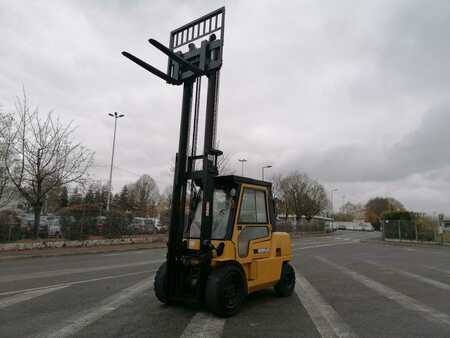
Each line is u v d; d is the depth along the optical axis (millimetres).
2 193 20500
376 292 8984
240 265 6707
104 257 17281
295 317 6410
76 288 8789
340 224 109250
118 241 24812
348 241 39719
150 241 27172
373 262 16688
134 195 76438
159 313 6473
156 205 76812
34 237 20484
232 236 6652
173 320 6043
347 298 8195
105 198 51938
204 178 6738
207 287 6199
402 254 22031
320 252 22797
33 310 6660
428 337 5438
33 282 9656
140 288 8812
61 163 21641
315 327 5836
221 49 7215
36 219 20609
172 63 7926
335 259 17969
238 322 6027
